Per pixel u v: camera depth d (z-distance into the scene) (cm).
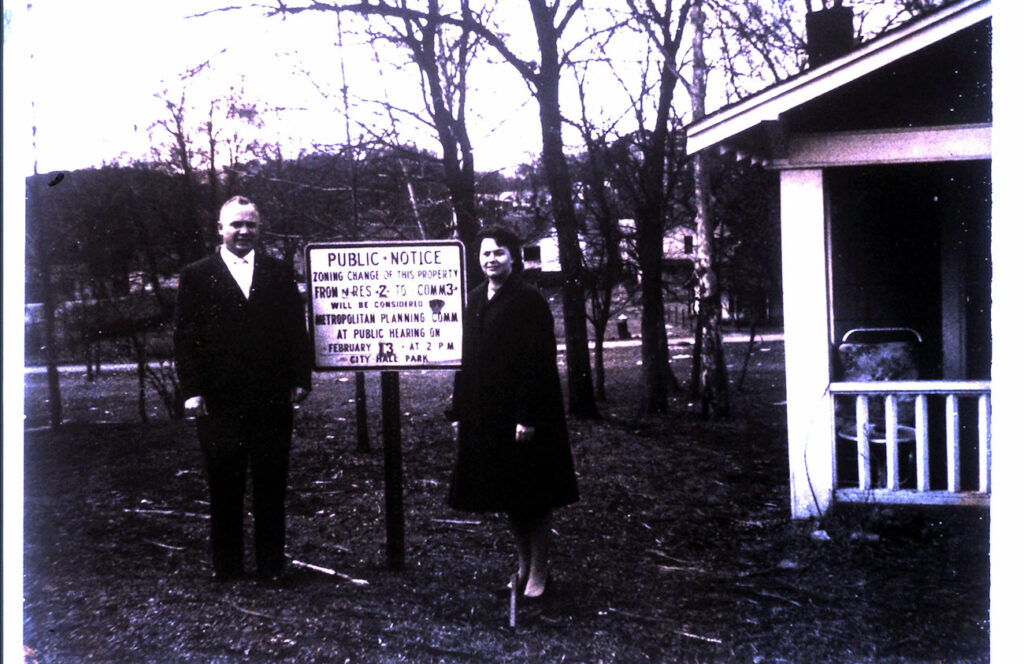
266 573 517
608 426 1323
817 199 678
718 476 930
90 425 1234
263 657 409
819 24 805
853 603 518
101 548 582
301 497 770
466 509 486
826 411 682
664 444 1155
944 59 655
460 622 468
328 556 587
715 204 1630
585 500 794
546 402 477
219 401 496
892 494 675
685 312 3828
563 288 1435
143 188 1368
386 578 540
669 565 597
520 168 1590
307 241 1237
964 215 806
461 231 1317
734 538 668
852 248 839
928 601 520
